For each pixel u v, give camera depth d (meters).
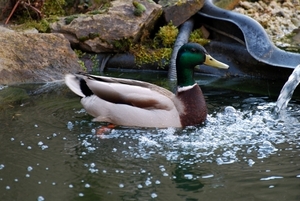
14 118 7.93
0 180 6.03
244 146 7.01
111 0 11.65
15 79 9.74
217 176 6.15
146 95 7.66
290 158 6.60
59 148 6.92
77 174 6.20
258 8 13.59
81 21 10.85
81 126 7.65
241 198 5.61
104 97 7.73
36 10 11.12
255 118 7.99
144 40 11.23
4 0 11.34
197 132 7.49
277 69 10.02
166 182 6.02
